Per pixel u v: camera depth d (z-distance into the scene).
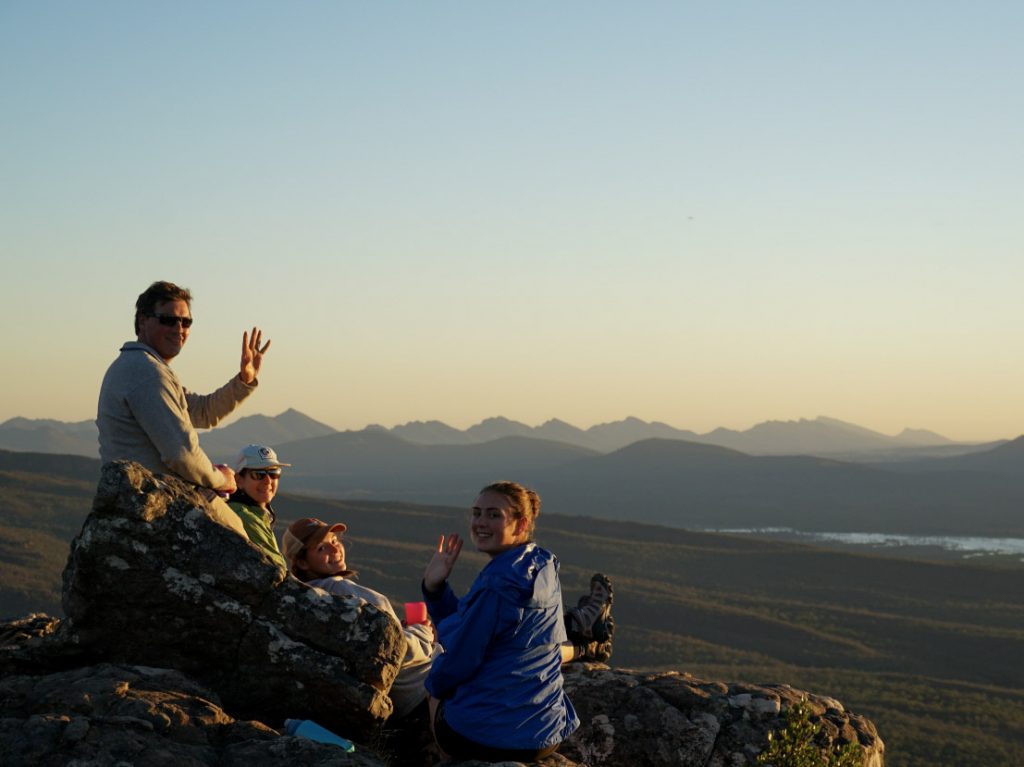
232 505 6.00
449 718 5.21
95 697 5.03
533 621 5.22
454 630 5.25
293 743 4.99
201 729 5.03
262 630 5.40
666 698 6.12
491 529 5.27
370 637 5.46
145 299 5.80
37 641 5.40
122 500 5.35
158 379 5.67
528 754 5.20
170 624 5.38
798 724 5.84
